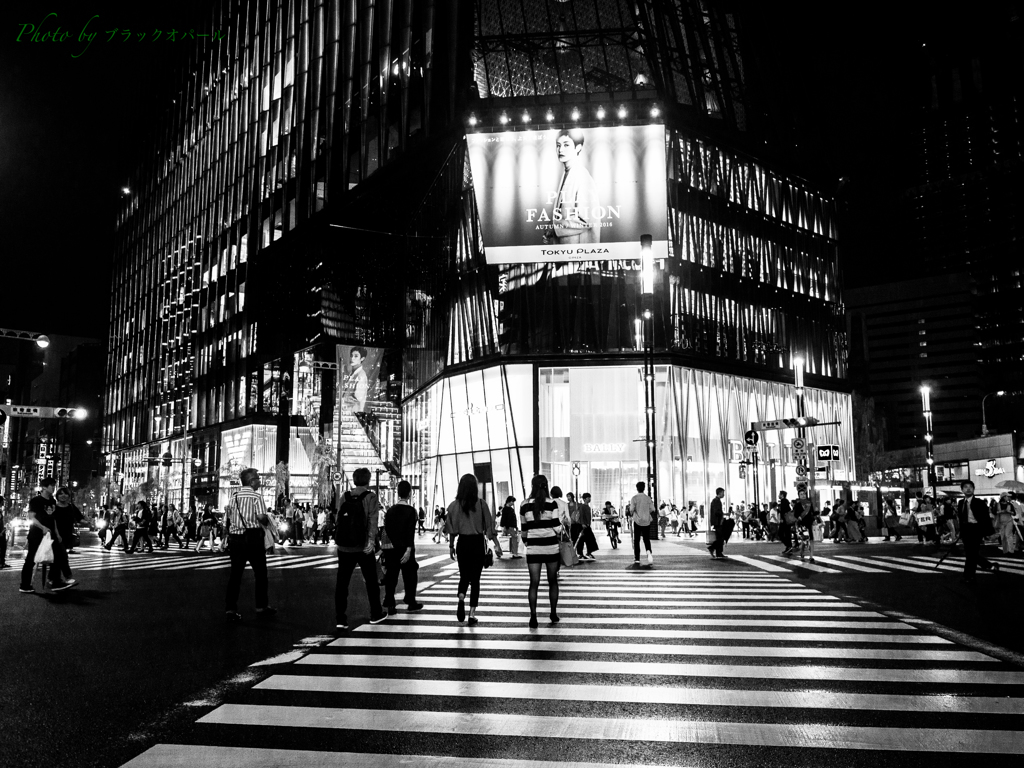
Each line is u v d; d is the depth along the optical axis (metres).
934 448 73.94
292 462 71.81
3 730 5.26
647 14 53.62
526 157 43.41
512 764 4.54
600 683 6.58
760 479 54.53
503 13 53.81
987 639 8.68
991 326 166.25
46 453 143.62
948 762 4.56
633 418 48.97
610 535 30.62
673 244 51.34
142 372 108.69
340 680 6.71
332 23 75.06
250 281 83.50
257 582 10.88
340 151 71.56
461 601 10.12
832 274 66.19
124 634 9.25
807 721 5.43
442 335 54.78
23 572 14.20
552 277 50.31
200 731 5.20
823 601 12.15
